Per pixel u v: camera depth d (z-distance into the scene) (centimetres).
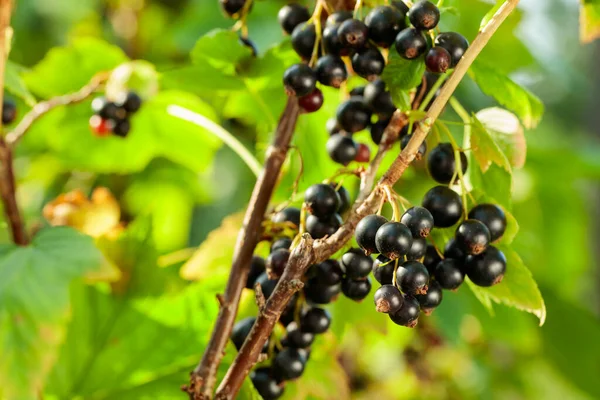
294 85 54
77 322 62
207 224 105
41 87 72
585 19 60
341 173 54
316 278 54
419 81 53
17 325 53
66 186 93
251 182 102
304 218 54
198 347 62
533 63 86
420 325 87
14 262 54
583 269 99
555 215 96
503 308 77
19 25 103
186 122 72
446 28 70
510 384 105
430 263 53
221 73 60
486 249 53
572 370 89
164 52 103
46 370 53
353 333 84
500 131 55
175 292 63
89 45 71
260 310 52
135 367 62
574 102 145
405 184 73
